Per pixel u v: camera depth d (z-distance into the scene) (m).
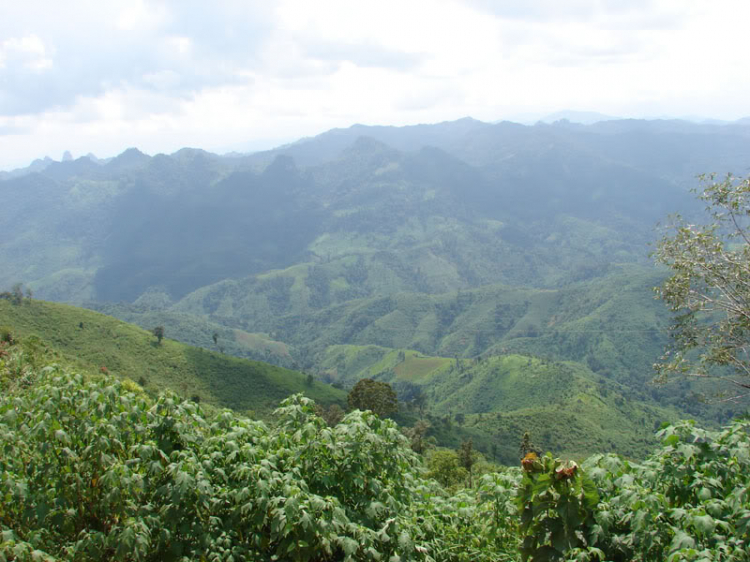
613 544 5.23
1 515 6.16
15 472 6.18
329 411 64.81
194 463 5.55
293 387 127.75
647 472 5.58
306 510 5.29
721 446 5.31
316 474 6.18
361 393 63.94
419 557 6.00
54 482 5.95
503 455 111.44
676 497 5.33
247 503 5.42
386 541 5.71
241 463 5.94
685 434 5.52
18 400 6.14
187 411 6.41
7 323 112.31
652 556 4.98
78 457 5.96
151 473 5.59
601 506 5.38
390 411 64.31
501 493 6.60
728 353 16.91
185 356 127.00
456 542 7.18
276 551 5.84
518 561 6.64
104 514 5.95
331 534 5.34
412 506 7.07
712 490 5.06
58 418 5.99
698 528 4.57
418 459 7.24
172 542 5.45
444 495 8.59
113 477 5.34
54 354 39.00
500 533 6.89
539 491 5.52
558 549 5.25
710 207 17.58
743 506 4.70
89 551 5.15
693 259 17.33
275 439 6.48
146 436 6.11
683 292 17.66
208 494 5.54
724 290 17.05
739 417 5.91
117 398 6.27
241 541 5.62
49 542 5.99
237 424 6.62
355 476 6.11
